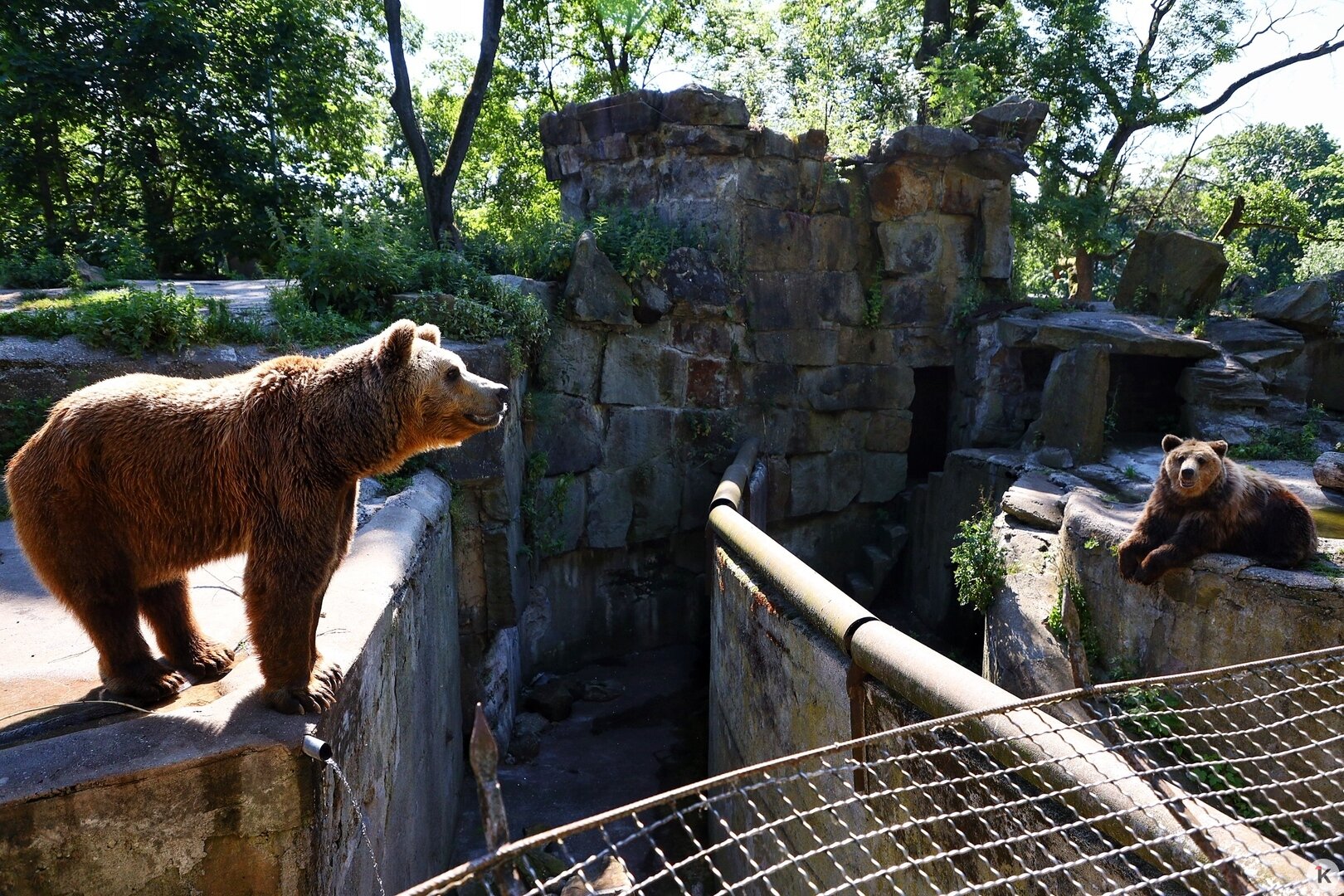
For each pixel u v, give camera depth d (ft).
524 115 72.74
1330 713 17.20
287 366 11.21
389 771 14.71
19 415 19.83
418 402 11.12
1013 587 25.17
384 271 26.37
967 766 12.34
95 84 46.60
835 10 55.93
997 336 39.60
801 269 39.40
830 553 42.73
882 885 14.48
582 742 28.91
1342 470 26.55
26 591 15.06
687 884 21.81
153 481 10.48
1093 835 10.33
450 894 19.24
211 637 12.21
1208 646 19.58
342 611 13.71
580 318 32.96
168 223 54.80
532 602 32.91
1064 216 51.24
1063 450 33.99
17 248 48.44
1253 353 37.93
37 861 9.05
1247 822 9.66
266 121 55.06
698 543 38.04
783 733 19.08
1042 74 57.88
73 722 10.28
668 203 39.83
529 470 31.58
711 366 37.58
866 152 45.55
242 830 9.80
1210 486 19.61
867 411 41.96
